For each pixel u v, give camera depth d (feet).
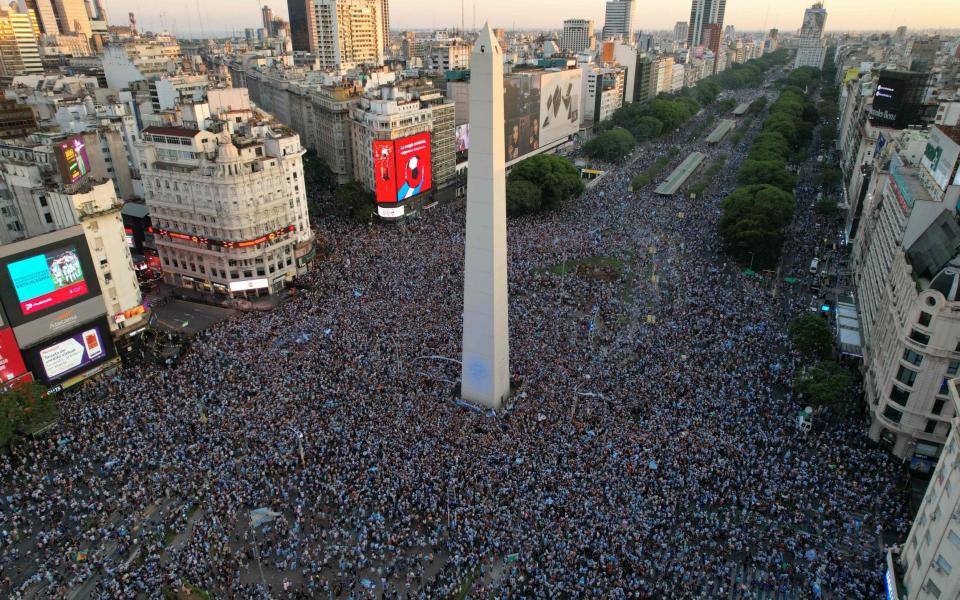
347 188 568.82
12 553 206.28
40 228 344.08
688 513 217.77
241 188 393.91
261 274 420.36
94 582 199.11
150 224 455.63
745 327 350.64
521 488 226.17
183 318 392.47
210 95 543.80
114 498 229.66
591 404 277.23
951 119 470.39
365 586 193.67
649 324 356.18
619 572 191.93
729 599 189.16
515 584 191.01
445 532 212.02
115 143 503.20
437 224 549.13
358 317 360.28
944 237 260.62
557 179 579.48
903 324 250.37
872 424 267.18
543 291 404.77
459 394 292.40
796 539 208.74
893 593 185.16
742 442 251.80
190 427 263.90
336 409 272.72
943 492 173.58
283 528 215.92
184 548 208.23
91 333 315.17
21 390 258.37
